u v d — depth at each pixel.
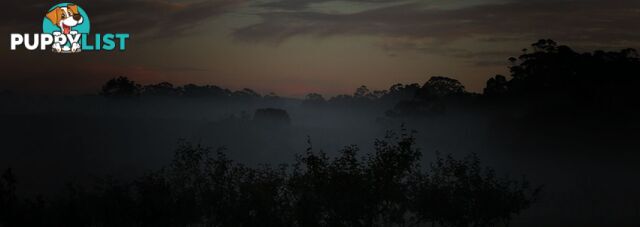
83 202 34.38
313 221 35.75
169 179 38.00
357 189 35.81
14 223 31.80
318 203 36.25
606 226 80.38
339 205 35.88
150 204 34.31
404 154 37.25
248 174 37.91
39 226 32.19
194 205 36.06
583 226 79.38
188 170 38.81
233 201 36.28
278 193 37.00
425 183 43.50
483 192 43.06
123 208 34.31
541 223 80.94
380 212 37.25
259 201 35.69
